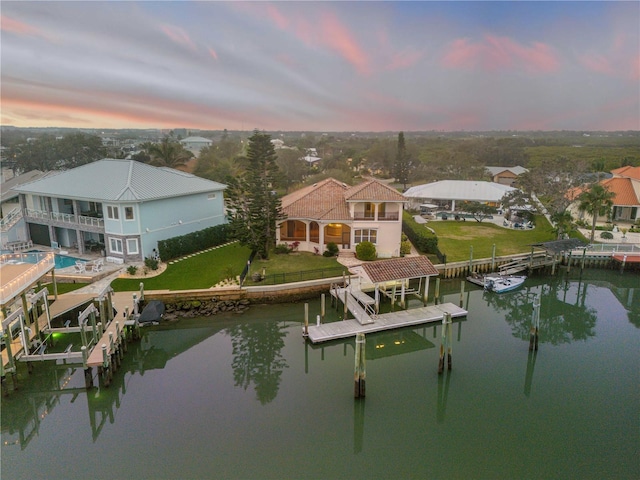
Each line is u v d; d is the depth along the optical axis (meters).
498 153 130.12
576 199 49.12
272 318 29.23
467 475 15.51
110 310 25.97
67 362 23.42
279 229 41.00
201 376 22.39
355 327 26.73
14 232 40.44
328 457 16.38
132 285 31.34
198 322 28.52
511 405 19.75
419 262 30.45
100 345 22.50
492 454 16.58
